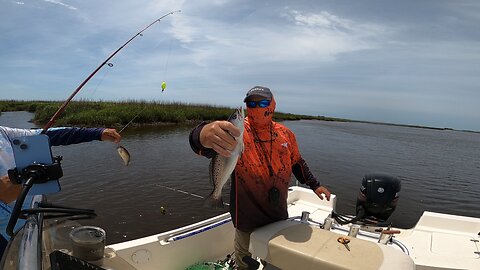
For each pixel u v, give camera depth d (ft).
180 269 11.22
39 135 5.03
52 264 4.70
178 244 11.05
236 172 8.23
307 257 6.89
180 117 107.14
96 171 42.55
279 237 7.68
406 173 61.21
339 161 67.10
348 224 13.38
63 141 9.45
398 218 34.47
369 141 130.62
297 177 10.18
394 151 101.19
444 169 70.59
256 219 8.38
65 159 48.55
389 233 11.09
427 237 12.34
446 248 11.48
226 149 6.17
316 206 15.16
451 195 46.01
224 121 6.28
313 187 9.99
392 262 6.65
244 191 8.26
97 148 57.82
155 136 77.10
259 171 8.25
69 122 79.30
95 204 31.53
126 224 27.76
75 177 39.50
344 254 6.95
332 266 6.59
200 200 34.09
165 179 40.78
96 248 5.83
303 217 11.28
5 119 98.58
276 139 8.75
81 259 5.33
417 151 110.83
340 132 175.42
